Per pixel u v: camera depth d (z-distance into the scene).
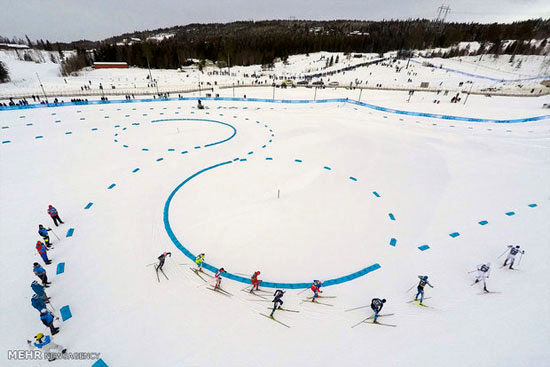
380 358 5.82
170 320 6.61
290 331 6.43
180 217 10.51
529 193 12.77
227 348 6.02
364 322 6.66
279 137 19.83
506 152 17.84
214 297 7.27
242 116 25.41
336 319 6.73
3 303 6.91
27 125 20.73
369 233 9.92
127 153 16.28
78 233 9.49
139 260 8.41
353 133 21.22
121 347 5.97
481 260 8.68
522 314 6.80
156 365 5.64
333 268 8.29
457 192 12.90
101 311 6.77
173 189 12.52
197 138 19.12
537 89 44.44
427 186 13.43
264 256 8.67
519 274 8.08
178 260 8.45
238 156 16.33
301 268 8.25
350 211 11.23
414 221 10.69
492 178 14.30
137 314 6.73
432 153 17.62
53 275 7.75
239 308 6.98
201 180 13.38
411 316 6.81
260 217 10.61
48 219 10.24
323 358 5.83
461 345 6.08
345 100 33.41
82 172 13.84
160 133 19.92
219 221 10.31
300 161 15.88
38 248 7.79
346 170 14.92
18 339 6.09
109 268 8.07
